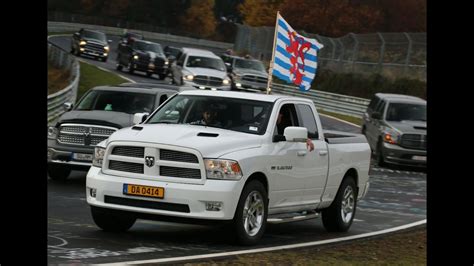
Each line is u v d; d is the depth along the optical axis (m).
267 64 82.44
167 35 149.25
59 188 18.69
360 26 100.94
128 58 64.62
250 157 12.42
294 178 13.62
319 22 101.88
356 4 102.38
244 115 13.36
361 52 67.31
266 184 12.96
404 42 61.62
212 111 13.42
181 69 49.03
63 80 56.03
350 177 15.62
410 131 30.66
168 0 166.25
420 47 60.34
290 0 103.69
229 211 11.99
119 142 12.38
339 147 15.12
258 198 12.62
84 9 163.88
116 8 164.12
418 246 14.18
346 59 69.69
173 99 14.04
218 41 171.62
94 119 19.33
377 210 19.45
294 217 13.91
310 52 19.47
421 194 23.50
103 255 10.77
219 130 12.98
